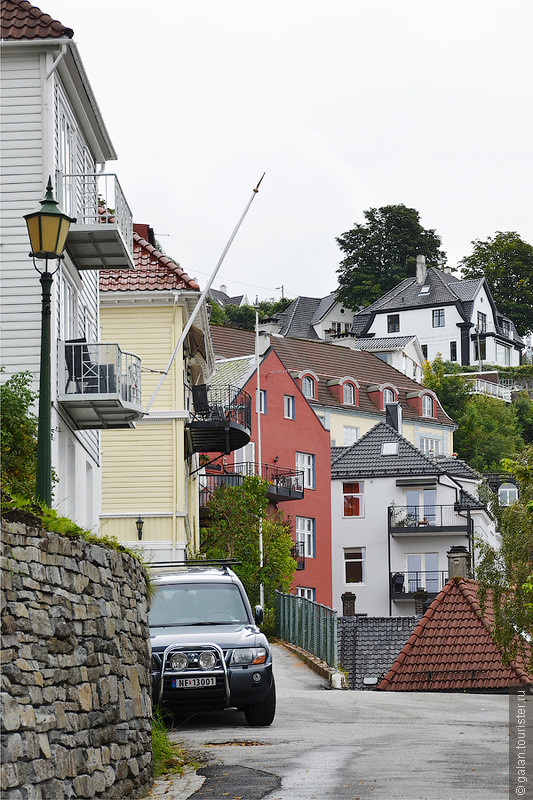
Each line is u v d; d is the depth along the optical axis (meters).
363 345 153.12
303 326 191.88
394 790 16.08
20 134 34.03
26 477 24.58
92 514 41.66
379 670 54.19
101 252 38.16
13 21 33.88
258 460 80.31
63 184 34.78
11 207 33.94
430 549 91.56
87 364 36.00
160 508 52.16
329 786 16.59
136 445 52.50
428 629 50.62
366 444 96.06
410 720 27.05
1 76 34.16
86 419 37.62
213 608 25.80
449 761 19.05
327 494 91.38
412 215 194.50
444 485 92.06
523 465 38.59
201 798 16.16
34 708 13.42
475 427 140.62
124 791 16.38
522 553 38.44
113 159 42.28
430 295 174.38
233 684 23.95
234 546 65.31
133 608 18.44
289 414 88.81
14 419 25.22
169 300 52.47
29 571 13.79
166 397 52.59
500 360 176.12
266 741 22.12
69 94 36.84
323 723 25.81
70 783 14.21
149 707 18.67
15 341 33.81
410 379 129.88
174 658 23.73
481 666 48.50
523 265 197.00
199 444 59.00
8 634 12.91
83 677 15.29
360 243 194.88
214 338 106.50
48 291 18.97
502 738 22.72
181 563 26.45
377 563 92.25
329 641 45.75
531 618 38.50
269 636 59.38
